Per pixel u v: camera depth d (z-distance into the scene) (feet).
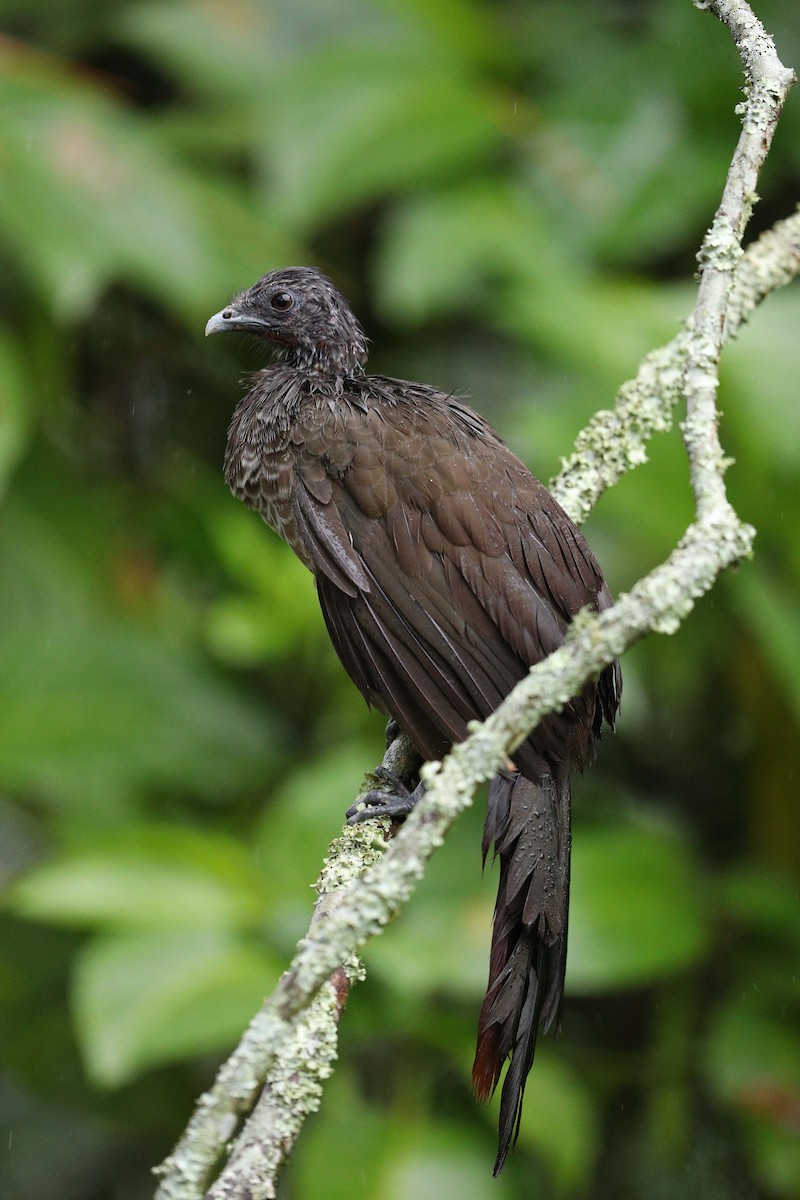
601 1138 34.55
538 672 15.90
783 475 32.81
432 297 35.01
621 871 31.83
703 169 36.91
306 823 31.53
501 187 37.19
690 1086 33.53
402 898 15.37
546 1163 33.09
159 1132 36.09
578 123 37.68
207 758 35.27
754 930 33.09
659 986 34.40
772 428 32.35
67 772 34.71
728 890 32.53
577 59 38.65
